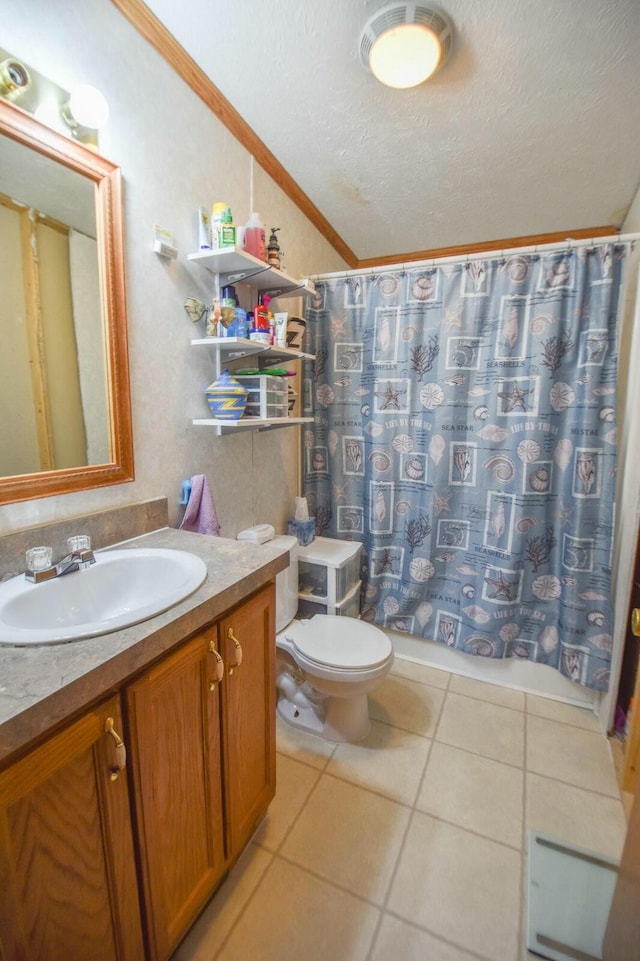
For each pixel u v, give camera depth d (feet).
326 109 4.82
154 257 4.21
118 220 3.76
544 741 5.60
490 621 6.44
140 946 2.78
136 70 3.84
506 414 6.08
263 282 5.54
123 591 3.60
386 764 5.18
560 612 6.19
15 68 2.96
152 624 2.61
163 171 4.20
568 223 7.22
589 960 3.31
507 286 5.86
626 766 4.80
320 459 7.39
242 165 5.24
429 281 6.29
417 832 4.34
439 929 3.52
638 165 5.58
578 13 3.60
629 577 5.34
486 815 4.54
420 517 6.77
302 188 6.33
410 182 6.15
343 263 8.32
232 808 3.63
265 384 5.25
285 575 6.03
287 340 6.03
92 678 2.19
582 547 5.87
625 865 3.01
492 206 6.71
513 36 3.84
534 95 4.48
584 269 5.50
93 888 2.41
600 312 5.47
